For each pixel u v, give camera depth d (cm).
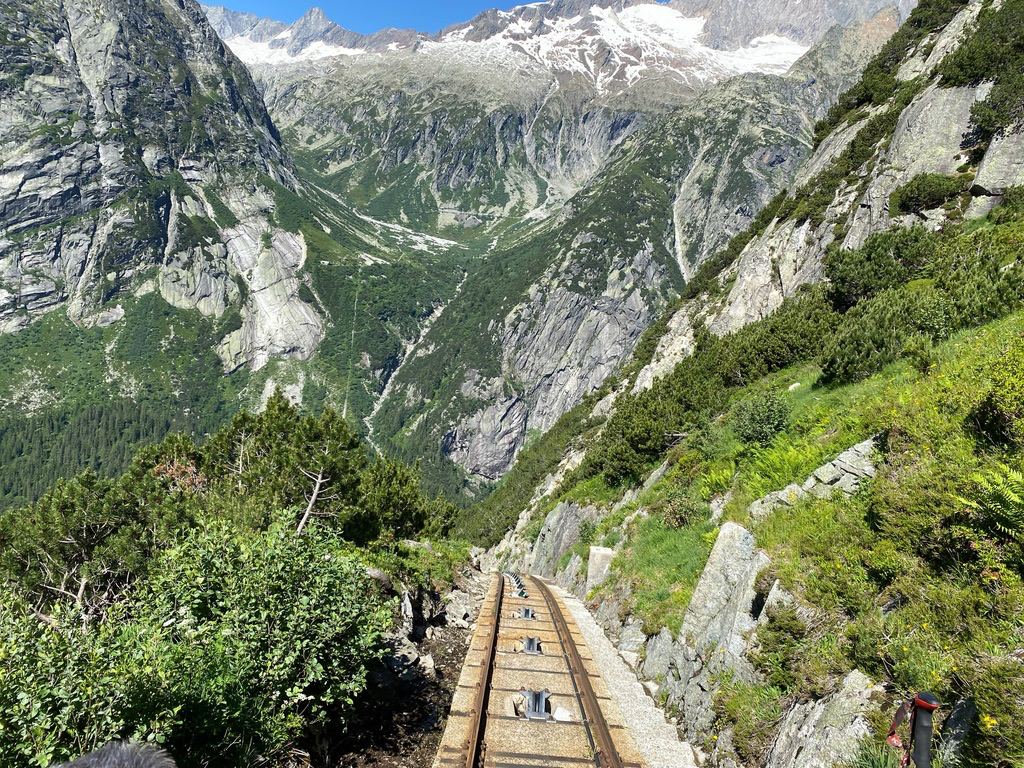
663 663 1284
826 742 664
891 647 699
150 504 1684
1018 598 623
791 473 1452
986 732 509
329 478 1983
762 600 1001
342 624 1017
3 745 597
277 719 890
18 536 1579
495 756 920
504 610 1950
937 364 1295
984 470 770
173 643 833
